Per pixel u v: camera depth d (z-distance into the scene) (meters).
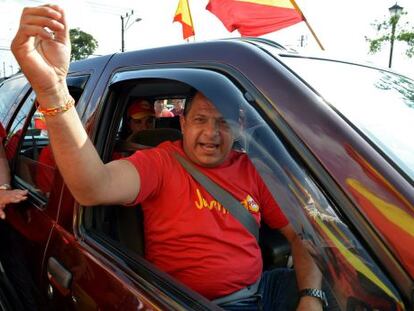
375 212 0.91
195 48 1.43
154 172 1.50
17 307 1.96
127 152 1.94
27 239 1.93
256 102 1.17
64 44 1.14
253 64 1.22
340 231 0.95
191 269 1.47
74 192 1.29
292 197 1.06
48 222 1.77
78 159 1.22
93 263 1.44
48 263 1.68
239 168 1.62
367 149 0.98
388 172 0.93
